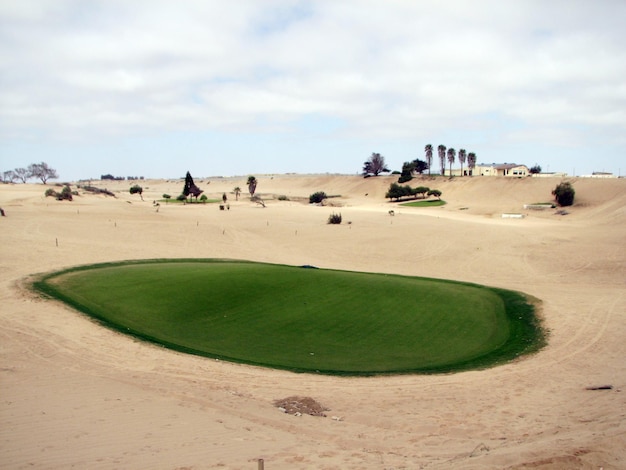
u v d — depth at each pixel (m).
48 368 20.56
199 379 21.06
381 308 34.62
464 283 44.94
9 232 65.62
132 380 19.92
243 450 12.70
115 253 55.44
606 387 20.56
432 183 186.25
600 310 35.66
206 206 135.75
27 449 11.81
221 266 45.44
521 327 32.12
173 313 32.00
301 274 42.03
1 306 29.92
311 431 15.15
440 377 22.97
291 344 27.77
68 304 31.23
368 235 79.69
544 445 13.38
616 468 11.61
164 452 12.16
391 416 17.52
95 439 12.73
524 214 121.31
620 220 94.00
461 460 12.47
